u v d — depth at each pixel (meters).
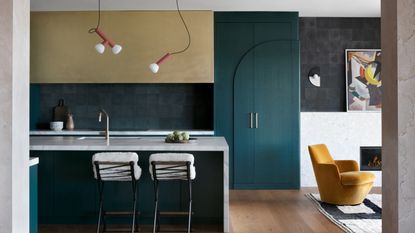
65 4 6.62
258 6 6.85
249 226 5.00
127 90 7.63
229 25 7.19
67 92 7.63
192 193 5.04
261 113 7.19
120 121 7.64
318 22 7.64
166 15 7.00
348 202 5.91
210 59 7.00
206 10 7.00
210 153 5.02
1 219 2.69
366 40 7.66
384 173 2.54
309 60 7.66
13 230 2.71
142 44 7.00
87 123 7.63
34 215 3.68
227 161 4.74
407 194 2.34
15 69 2.72
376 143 7.52
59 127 7.29
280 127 7.19
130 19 6.99
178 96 7.64
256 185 7.20
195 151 5.02
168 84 7.64
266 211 5.74
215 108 7.21
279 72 7.20
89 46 7.01
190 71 7.00
